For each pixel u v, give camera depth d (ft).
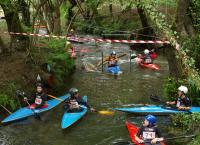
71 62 57.11
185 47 39.96
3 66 44.86
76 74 56.59
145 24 73.31
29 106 39.78
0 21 77.46
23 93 40.63
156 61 65.10
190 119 34.99
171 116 37.68
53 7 66.08
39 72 46.39
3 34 64.08
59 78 49.83
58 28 64.49
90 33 92.22
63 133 35.83
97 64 62.18
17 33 47.26
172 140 32.63
